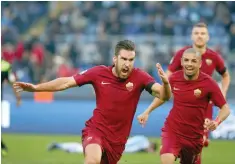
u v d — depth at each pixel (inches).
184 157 908.0
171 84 893.8
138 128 1716.3
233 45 2203.5
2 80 1362.0
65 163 1259.8
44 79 2171.5
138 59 2134.6
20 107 1838.1
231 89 1876.2
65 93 1911.9
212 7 2413.9
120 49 756.6
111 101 781.3
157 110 1721.2
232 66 2116.1
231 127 1646.2
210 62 1078.4
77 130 1806.1
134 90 782.5
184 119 885.8
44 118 1828.2
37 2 2615.7
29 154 1411.2
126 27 2357.3
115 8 2450.8
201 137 898.1
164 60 2127.2
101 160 796.0
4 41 2390.5
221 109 881.5
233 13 2428.6
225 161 1334.9
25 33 2534.5
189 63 870.4
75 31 2427.4
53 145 1493.6
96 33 2348.7
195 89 882.1
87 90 1918.1
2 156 1349.7
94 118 789.2
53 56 2255.2
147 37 2191.2
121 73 762.8
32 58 2209.6
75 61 2218.3
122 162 1286.9
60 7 2586.1
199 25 1068.5
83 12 2490.2
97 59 2185.0
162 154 862.5
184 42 2181.3
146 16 2400.3
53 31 2395.4
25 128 1831.9
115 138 784.9
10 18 2556.6
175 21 2320.4
